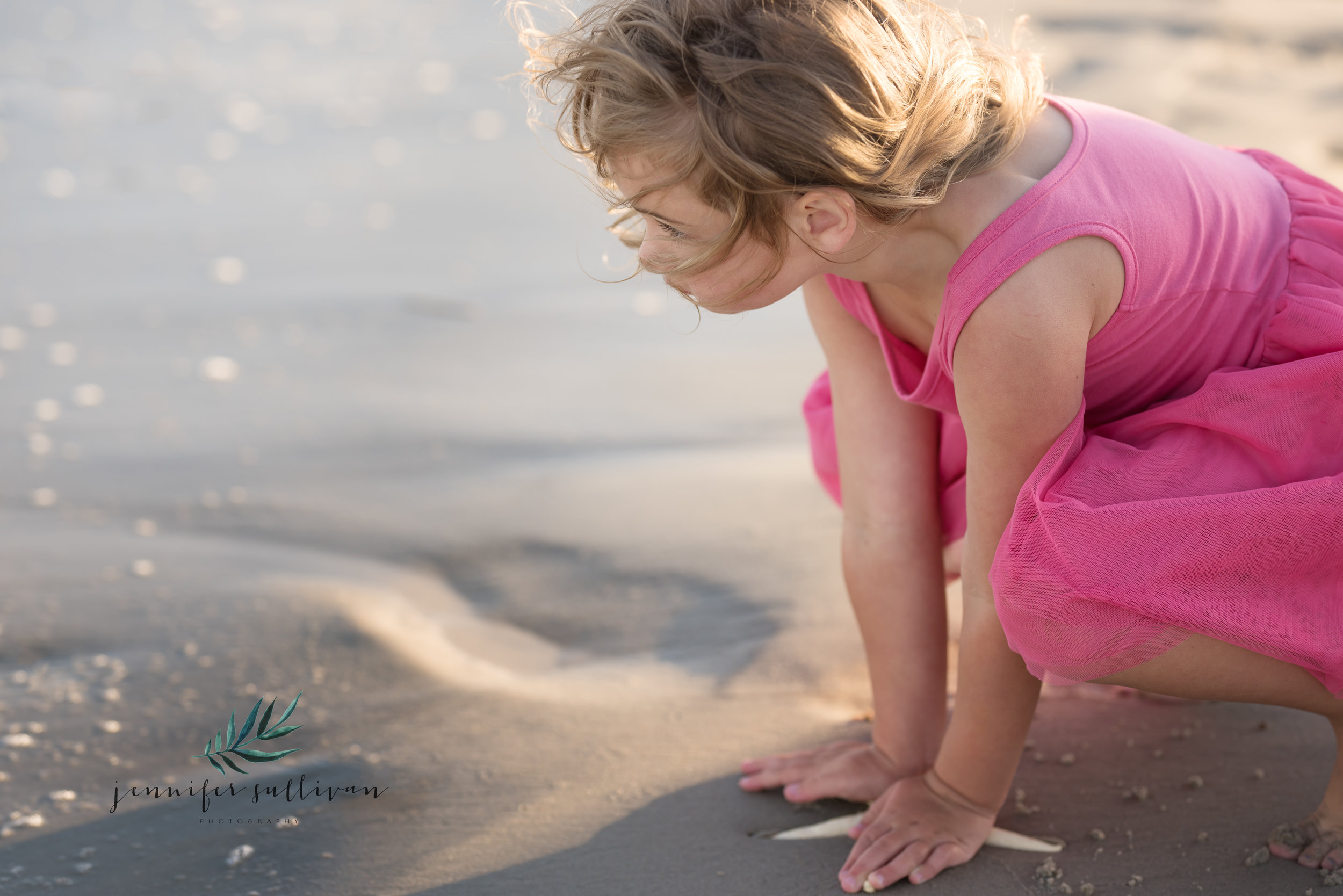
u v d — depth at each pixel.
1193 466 1.46
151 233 5.13
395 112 7.48
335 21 10.89
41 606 2.31
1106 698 2.00
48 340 3.93
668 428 3.29
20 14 10.93
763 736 1.92
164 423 3.30
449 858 1.63
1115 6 8.66
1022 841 1.60
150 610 2.31
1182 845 1.58
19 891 1.58
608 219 5.33
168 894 1.57
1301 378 1.42
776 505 2.80
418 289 4.46
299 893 1.57
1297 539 1.37
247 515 2.76
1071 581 1.40
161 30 10.45
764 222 1.33
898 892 1.52
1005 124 1.43
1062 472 1.45
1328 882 1.47
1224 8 8.63
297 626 2.25
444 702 2.03
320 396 3.51
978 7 8.49
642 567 2.54
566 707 2.02
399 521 2.75
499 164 6.27
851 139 1.28
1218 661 1.42
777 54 1.27
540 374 3.70
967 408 1.44
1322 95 6.13
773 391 3.54
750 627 2.29
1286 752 1.79
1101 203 1.40
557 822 1.71
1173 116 5.68
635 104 1.30
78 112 7.44
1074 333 1.38
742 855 1.62
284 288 4.46
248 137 6.89
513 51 9.33
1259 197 1.58
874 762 1.76
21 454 3.09
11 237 5.05
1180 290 1.46
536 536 2.68
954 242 1.42
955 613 2.34
